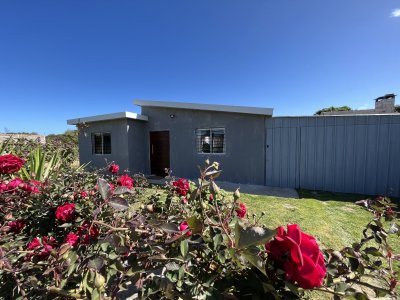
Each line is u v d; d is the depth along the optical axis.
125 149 8.41
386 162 5.95
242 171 7.27
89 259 0.61
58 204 1.27
